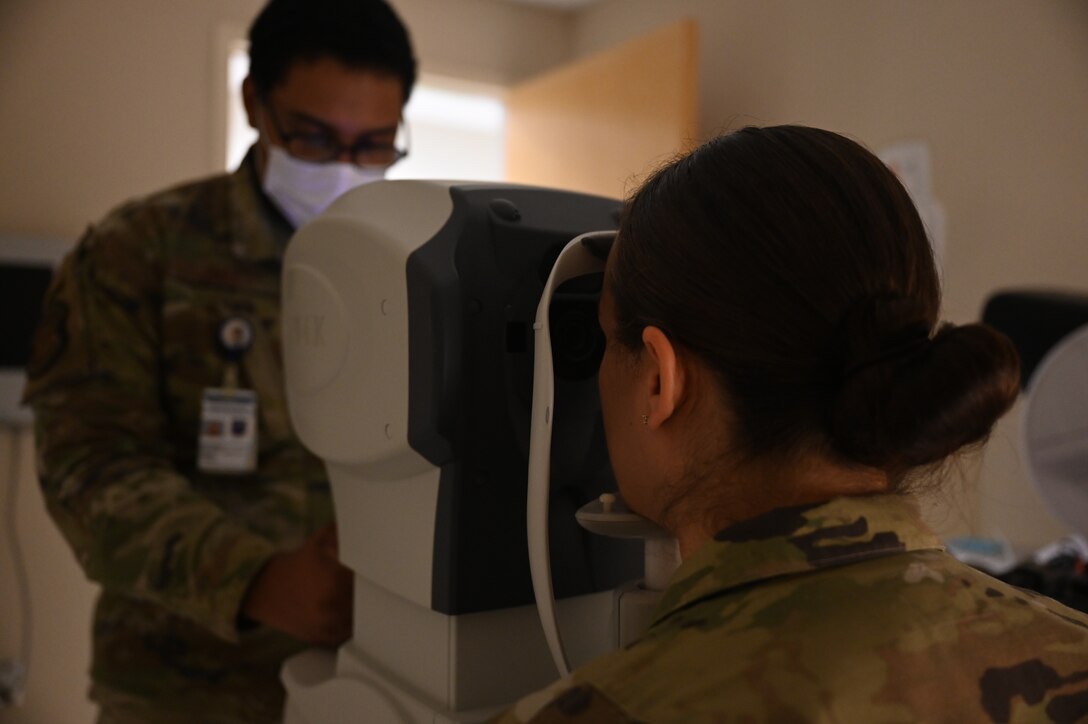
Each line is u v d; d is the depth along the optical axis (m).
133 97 2.70
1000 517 1.93
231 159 2.99
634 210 0.52
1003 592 0.47
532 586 0.64
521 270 0.62
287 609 0.82
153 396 1.13
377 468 0.66
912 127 2.18
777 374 0.45
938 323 0.50
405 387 0.61
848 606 0.43
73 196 2.62
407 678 0.67
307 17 1.18
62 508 0.99
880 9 2.27
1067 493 1.21
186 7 2.77
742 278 0.45
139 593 0.88
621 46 2.80
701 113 2.93
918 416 0.42
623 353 0.52
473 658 0.63
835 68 2.41
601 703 0.41
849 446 0.45
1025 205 1.91
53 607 2.53
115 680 1.10
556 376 0.64
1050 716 0.43
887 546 0.46
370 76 1.21
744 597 0.44
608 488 0.68
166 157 2.74
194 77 2.78
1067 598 1.24
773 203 0.45
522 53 3.47
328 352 0.70
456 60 3.34
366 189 0.70
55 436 1.03
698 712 0.39
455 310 0.59
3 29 2.54
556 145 3.14
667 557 0.59
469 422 0.61
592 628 0.68
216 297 1.18
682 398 0.49
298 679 0.78
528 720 0.41
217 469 1.13
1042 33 1.87
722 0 2.83
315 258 0.71
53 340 1.08
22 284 2.44
